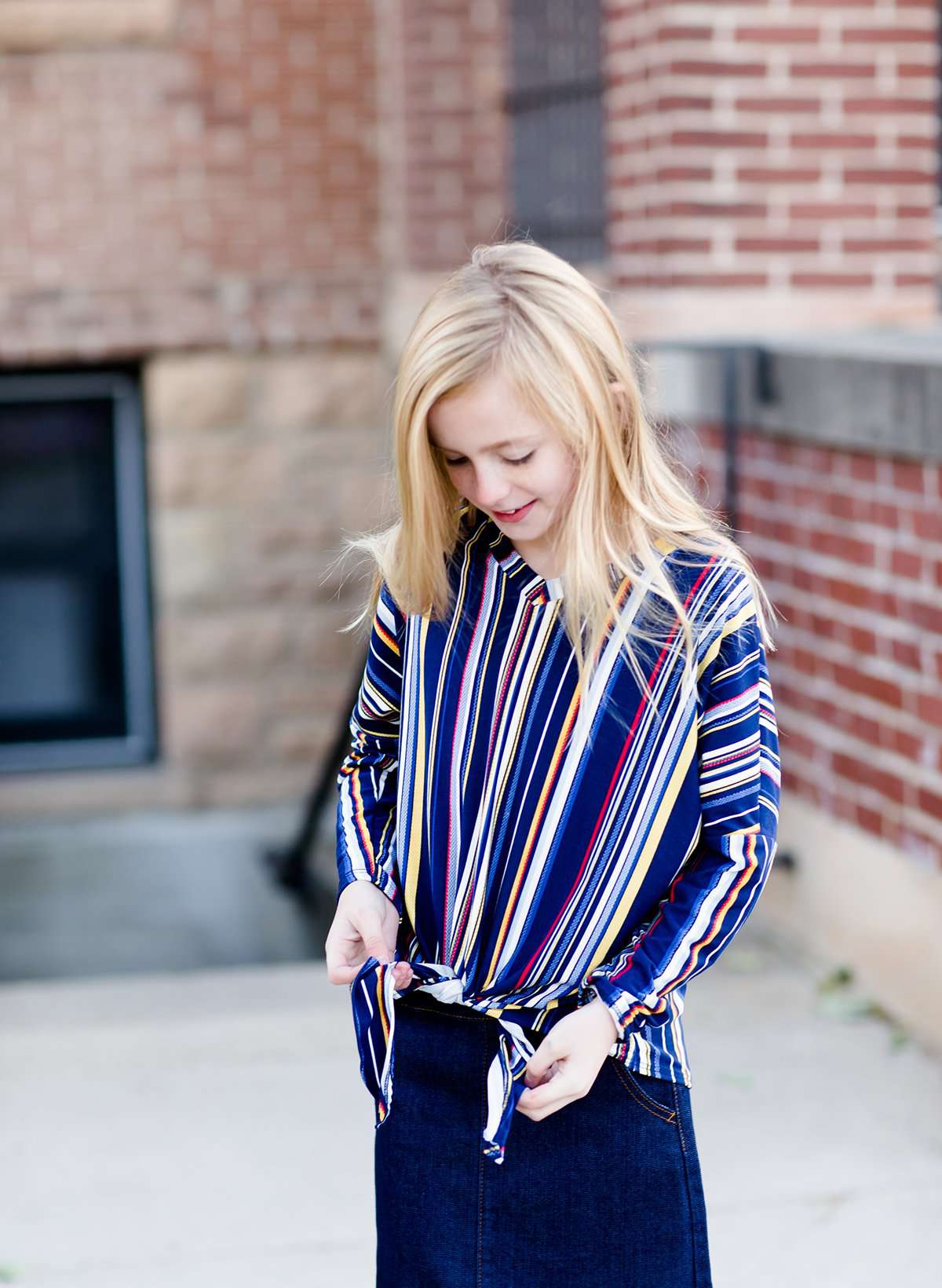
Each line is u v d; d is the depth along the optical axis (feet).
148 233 23.12
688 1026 11.76
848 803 12.52
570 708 5.09
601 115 19.06
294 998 13.26
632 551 5.01
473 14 21.91
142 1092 10.94
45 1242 9.02
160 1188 9.62
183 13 22.65
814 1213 9.14
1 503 24.13
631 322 16.62
